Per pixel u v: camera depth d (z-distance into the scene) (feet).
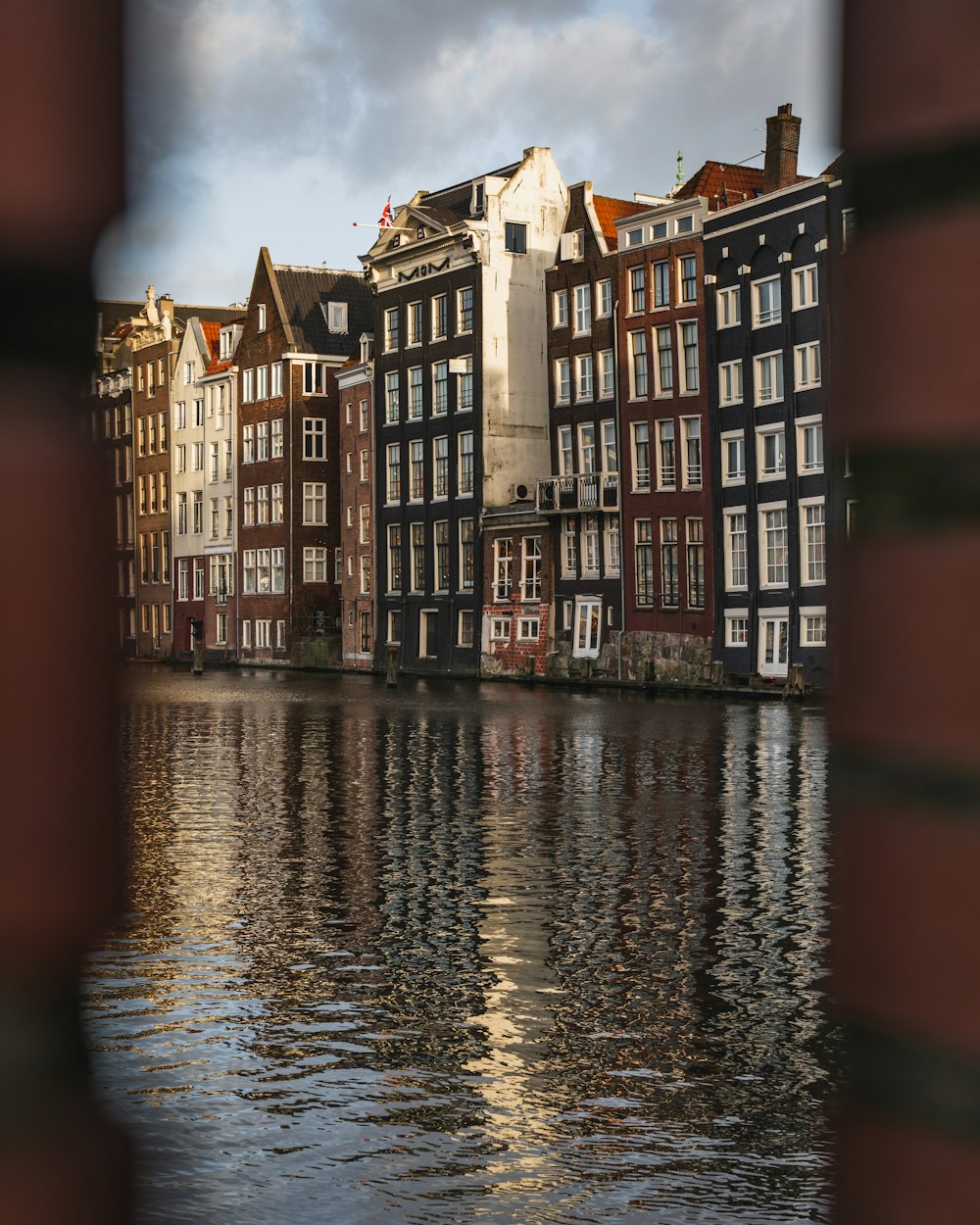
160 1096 29.60
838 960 3.09
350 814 71.97
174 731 126.11
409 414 255.91
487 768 93.66
